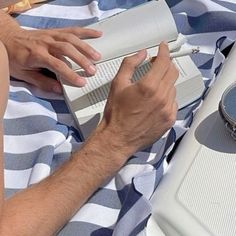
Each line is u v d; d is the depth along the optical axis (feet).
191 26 5.02
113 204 3.88
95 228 3.76
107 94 4.33
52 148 4.18
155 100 3.80
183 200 3.52
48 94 4.59
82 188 3.71
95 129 3.98
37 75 4.61
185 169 3.67
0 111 2.96
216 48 4.73
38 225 3.48
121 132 3.82
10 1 4.51
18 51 4.54
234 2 5.12
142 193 3.65
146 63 4.25
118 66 4.43
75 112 4.30
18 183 4.07
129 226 3.57
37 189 3.67
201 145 3.78
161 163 3.92
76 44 4.44
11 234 3.37
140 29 4.53
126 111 3.84
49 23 5.18
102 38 4.51
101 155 3.80
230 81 4.21
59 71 4.34
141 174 3.83
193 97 4.38
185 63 4.46
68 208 3.65
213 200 3.49
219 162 3.67
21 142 4.28
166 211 3.50
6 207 3.50
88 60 4.37
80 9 5.25
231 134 3.72
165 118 3.87
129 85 3.92
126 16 4.63
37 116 4.38
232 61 4.39
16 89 4.59
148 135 3.88
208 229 3.38
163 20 4.56
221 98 3.80
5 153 4.22
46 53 4.43
